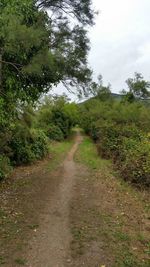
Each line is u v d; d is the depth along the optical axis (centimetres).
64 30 1392
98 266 674
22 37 1049
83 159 2244
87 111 5172
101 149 2427
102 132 2769
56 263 688
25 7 1254
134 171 1388
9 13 1129
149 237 829
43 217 966
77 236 822
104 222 927
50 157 2317
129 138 2109
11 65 1320
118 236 823
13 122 1634
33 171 1744
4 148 1647
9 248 752
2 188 1295
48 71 1277
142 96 5491
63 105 4025
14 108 1530
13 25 1042
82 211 1029
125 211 1034
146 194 1243
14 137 1814
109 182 1466
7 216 958
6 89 1371
